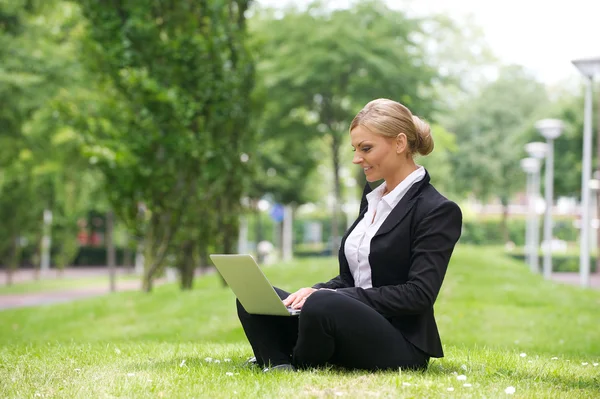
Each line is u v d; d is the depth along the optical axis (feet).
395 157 13.73
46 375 14.74
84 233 174.81
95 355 18.48
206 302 44.55
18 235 105.19
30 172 73.36
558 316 40.65
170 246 52.70
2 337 35.29
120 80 48.75
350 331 13.26
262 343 14.49
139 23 48.44
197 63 49.03
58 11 65.62
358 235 14.19
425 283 13.20
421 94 78.95
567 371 16.71
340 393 11.77
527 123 141.18
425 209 13.52
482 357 18.63
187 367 15.35
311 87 75.92
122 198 50.65
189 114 47.88
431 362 16.03
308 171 100.99
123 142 48.47
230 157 50.52
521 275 71.26
